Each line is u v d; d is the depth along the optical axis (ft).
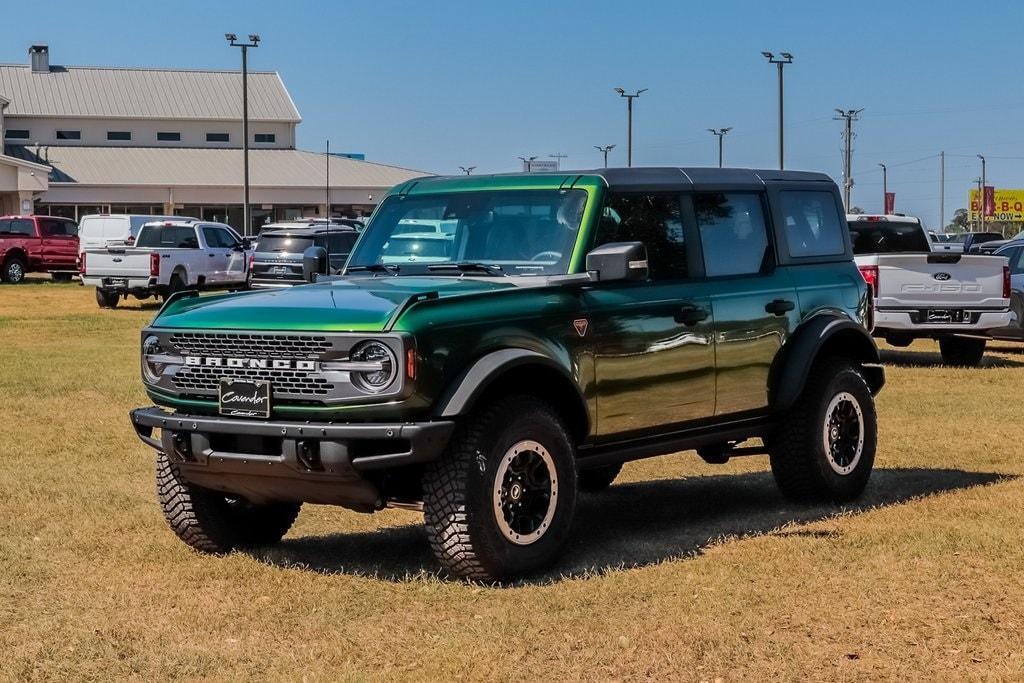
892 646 17.97
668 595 20.49
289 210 238.89
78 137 268.00
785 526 25.84
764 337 26.40
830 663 17.31
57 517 26.86
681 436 25.20
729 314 25.61
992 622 19.01
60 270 146.41
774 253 27.27
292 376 20.67
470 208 24.63
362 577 22.02
